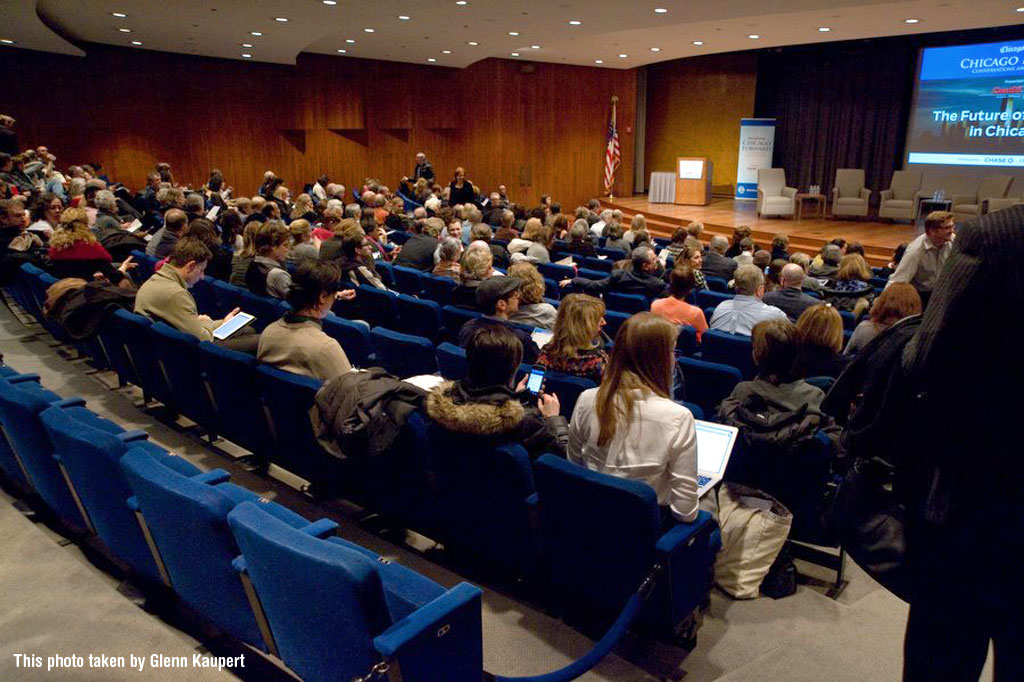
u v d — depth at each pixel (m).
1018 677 1.12
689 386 3.68
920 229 13.09
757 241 12.66
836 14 10.31
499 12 9.93
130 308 4.42
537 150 17.58
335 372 3.21
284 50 13.03
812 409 2.67
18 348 5.56
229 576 2.06
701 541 2.32
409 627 1.65
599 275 6.69
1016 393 1.04
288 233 5.29
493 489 2.52
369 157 16.33
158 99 14.02
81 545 2.94
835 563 3.06
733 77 17.61
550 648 2.42
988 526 1.11
